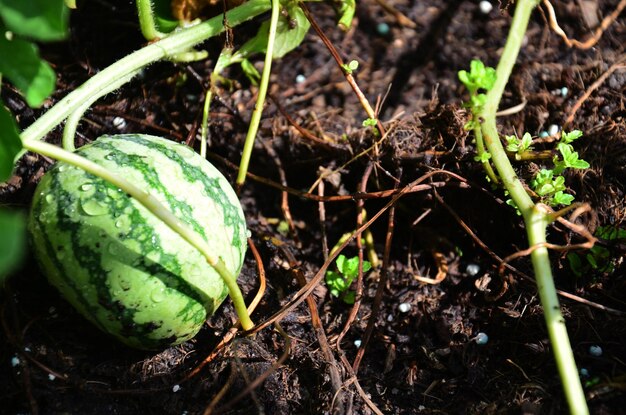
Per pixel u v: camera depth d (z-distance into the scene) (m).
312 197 0.47
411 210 0.48
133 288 0.38
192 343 0.43
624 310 0.44
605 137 0.47
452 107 0.47
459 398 0.42
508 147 0.45
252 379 0.42
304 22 0.48
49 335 0.42
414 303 0.46
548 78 0.50
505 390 0.42
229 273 0.39
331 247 0.49
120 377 0.42
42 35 0.33
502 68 0.42
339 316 0.45
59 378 0.41
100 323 0.39
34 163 0.46
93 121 0.49
